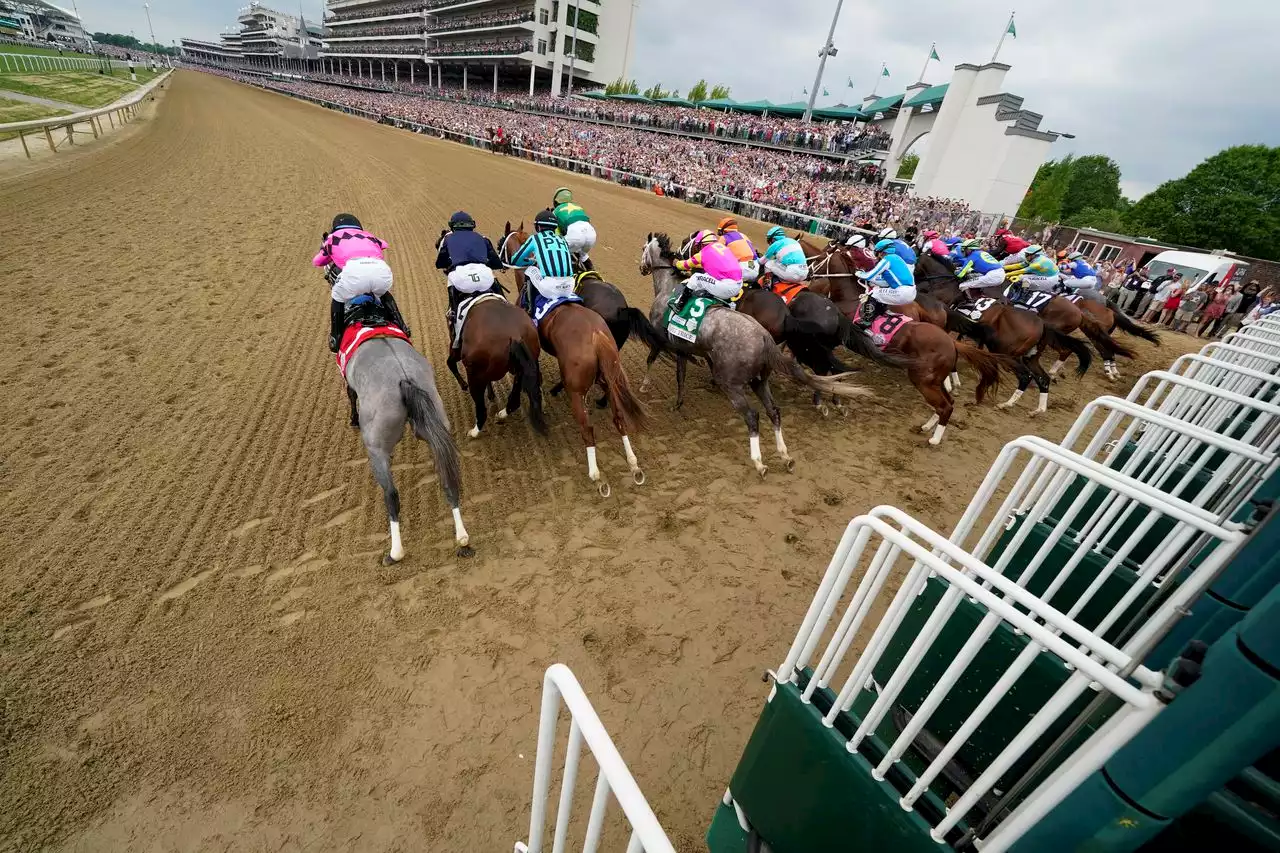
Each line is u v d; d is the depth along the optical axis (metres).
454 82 66.75
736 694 2.89
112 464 3.92
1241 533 1.61
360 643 2.91
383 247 3.89
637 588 3.47
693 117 33.03
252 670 2.71
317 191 13.70
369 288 3.67
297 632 2.93
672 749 2.61
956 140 20.69
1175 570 1.73
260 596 3.09
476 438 4.84
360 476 4.11
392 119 39.53
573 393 4.17
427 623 3.07
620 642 3.10
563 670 1.11
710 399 6.14
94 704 2.50
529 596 3.32
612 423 5.31
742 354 4.54
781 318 5.39
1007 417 6.84
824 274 6.85
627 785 0.90
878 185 23.42
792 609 3.46
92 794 2.21
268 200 12.20
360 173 16.92
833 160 26.06
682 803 2.40
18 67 34.28
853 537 1.58
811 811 1.71
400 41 69.00
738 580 3.64
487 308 4.15
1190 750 0.92
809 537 4.14
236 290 7.30
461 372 5.94
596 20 53.59
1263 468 2.03
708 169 22.72
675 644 3.13
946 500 4.82
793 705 1.73
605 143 28.64
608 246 12.09
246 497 3.77
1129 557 3.28
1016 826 1.18
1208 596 1.30
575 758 1.09
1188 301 13.33
